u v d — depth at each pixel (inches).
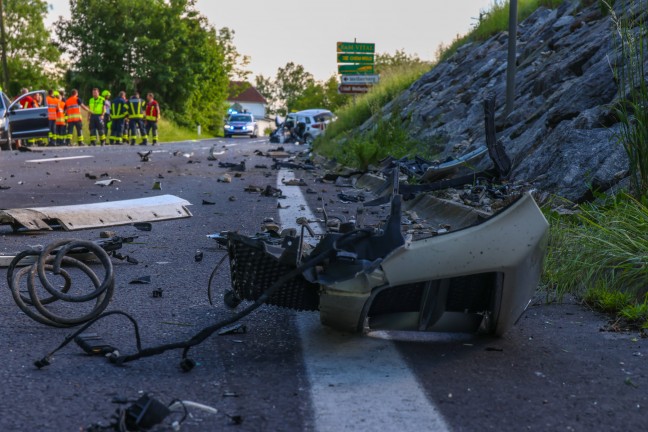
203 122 2758.4
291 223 320.8
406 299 149.8
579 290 201.0
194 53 2507.4
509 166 337.4
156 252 258.2
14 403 118.6
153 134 1300.4
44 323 164.1
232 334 160.2
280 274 151.4
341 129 1055.0
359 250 148.6
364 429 110.0
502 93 546.9
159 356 144.3
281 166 675.4
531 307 188.2
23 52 2507.4
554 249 216.4
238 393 124.3
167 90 2466.8
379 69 1541.6
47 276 213.8
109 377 131.7
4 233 293.9
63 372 134.3
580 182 291.7
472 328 155.7
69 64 2314.2
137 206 334.0
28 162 683.4
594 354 149.1
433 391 126.3
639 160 242.1
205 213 357.1
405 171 410.9
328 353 147.3
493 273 147.8
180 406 115.5
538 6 780.0
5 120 956.6
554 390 127.8
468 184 348.5
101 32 2298.2
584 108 351.3
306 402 120.6
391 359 143.6
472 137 515.5
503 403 121.3
